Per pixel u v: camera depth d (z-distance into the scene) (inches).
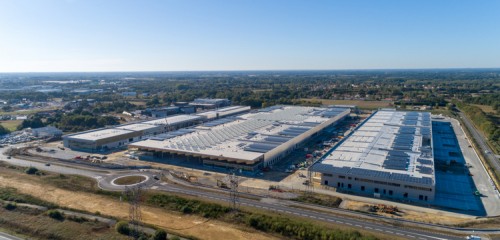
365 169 3937.0
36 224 2965.1
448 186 3981.3
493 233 2783.0
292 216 3102.9
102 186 3914.9
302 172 4483.3
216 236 2746.1
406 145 4968.0
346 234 2640.3
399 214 3184.1
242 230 2856.8
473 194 3725.4
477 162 4955.7
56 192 3720.5
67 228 2883.9
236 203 3405.5
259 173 4431.6
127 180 4131.4
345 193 3742.6
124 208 3319.4
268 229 2854.3
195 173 4456.2
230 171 4510.3
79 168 4670.3
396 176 3686.0
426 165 4037.9
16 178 4170.8
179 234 2770.7
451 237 2711.6
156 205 3385.8
